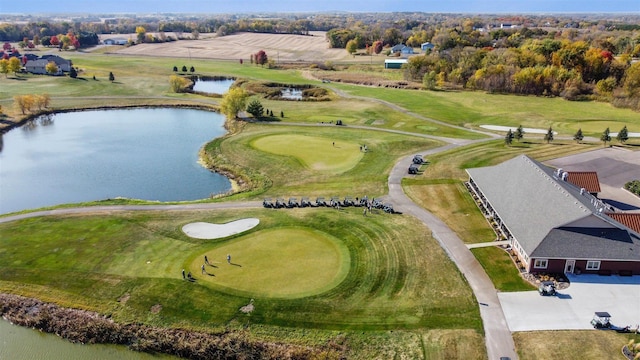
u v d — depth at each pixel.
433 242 54.66
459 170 77.62
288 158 85.00
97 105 131.75
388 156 85.25
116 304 45.03
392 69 189.12
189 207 65.88
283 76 176.25
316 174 77.62
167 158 89.62
